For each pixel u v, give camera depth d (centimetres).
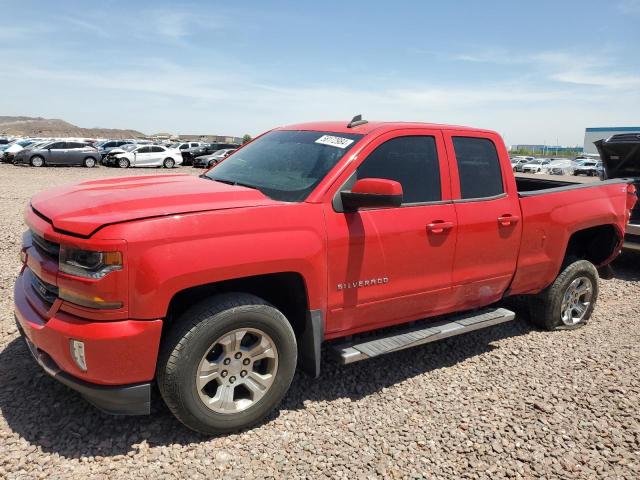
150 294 282
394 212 381
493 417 367
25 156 3225
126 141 4559
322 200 348
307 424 346
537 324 546
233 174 409
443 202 412
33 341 311
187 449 310
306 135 422
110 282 275
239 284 345
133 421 331
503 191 459
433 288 410
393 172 387
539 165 5106
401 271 387
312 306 345
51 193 363
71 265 285
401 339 398
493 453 327
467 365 450
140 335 283
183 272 288
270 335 326
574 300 552
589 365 458
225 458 305
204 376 307
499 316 464
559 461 323
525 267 477
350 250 356
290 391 386
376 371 428
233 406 321
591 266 550
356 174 366
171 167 3716
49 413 332
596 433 354
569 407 385
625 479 310
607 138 856
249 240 311
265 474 294
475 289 445
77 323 284
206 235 297
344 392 390
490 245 442
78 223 281
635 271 838
